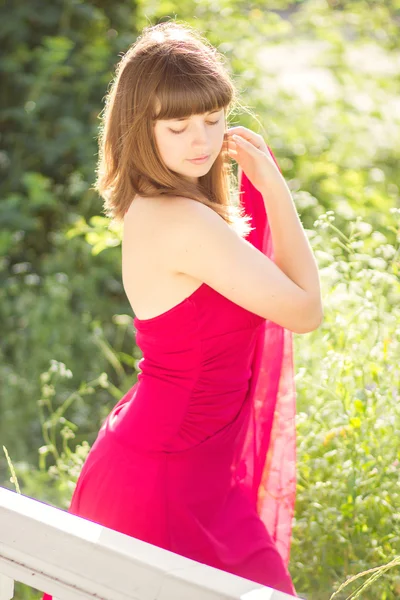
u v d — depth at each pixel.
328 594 2.89
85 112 6.98
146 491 2.30
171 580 1.67
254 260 2.20
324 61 7.72
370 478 2.92
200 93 2.15
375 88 7.48
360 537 2.87
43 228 6.95
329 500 2.98
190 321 2.26
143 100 2.19
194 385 2.30
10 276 6.64
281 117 6.84
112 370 5.62
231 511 2.36
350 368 3.00
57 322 5.46
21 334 5.67
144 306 2.30
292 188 6.29
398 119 7.17
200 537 2.29
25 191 7.02
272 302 2.20
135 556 1.74
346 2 8.26
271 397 2.64
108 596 1.74
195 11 7.10
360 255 3.35
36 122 6.98
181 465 2.31
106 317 5.86
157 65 2.17
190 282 2.25
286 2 8.02
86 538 1.80
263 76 7.07
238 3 7.64
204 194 2.46
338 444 3.01
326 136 6.91
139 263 2.28
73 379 5.38
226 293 2.21
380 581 2.74
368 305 3.04
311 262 2.39
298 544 2.97
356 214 5.41
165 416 2.30
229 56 6.83
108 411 5.05
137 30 7.30
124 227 2.32
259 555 2.33
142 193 2.28
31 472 4.65
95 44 6.98
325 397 3.15
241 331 2.31
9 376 5.23
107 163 2.41
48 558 1.84
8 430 5.01
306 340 3.34
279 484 2.71
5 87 7.21
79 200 6.99
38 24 7.30
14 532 1.90
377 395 2.92
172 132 2.20
